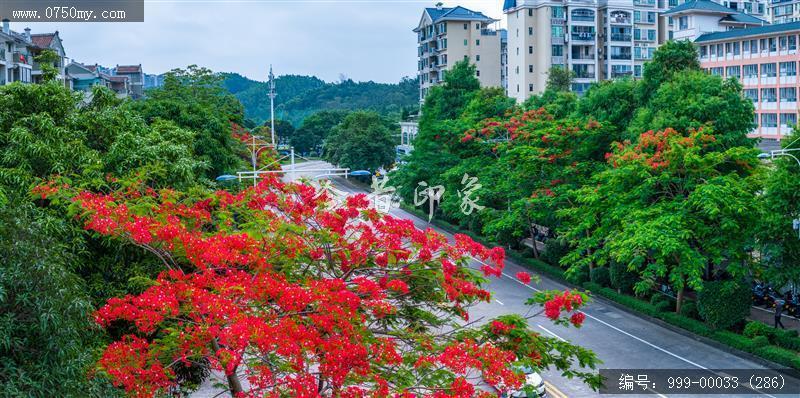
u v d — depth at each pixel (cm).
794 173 2922
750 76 7288
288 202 1748
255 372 1473
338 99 17112
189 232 1644
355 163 8419
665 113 3522
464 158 5150
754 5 10125
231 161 4291
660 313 3372
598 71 9338
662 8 9738
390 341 1454
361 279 1465
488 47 10231
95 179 2020
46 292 1183
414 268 1598
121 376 1312
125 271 1983
